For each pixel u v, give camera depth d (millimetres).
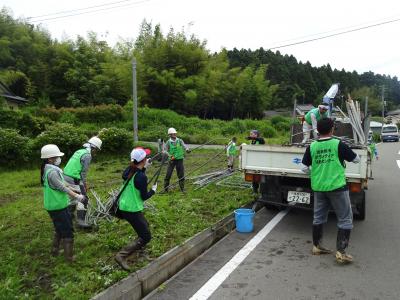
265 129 34375
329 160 4934
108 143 16125
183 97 35469
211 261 5051
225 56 41062
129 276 4137
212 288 4238
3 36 38500
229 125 32562
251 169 6906
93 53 38750
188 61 37312
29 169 13617
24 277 4184
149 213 6613
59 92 36188
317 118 8078
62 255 4812
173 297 4051
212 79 35719
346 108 9359
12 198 8812
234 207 7426
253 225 6707
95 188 9609
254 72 46531
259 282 4383
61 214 4617
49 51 38031
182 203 7547
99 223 6078
